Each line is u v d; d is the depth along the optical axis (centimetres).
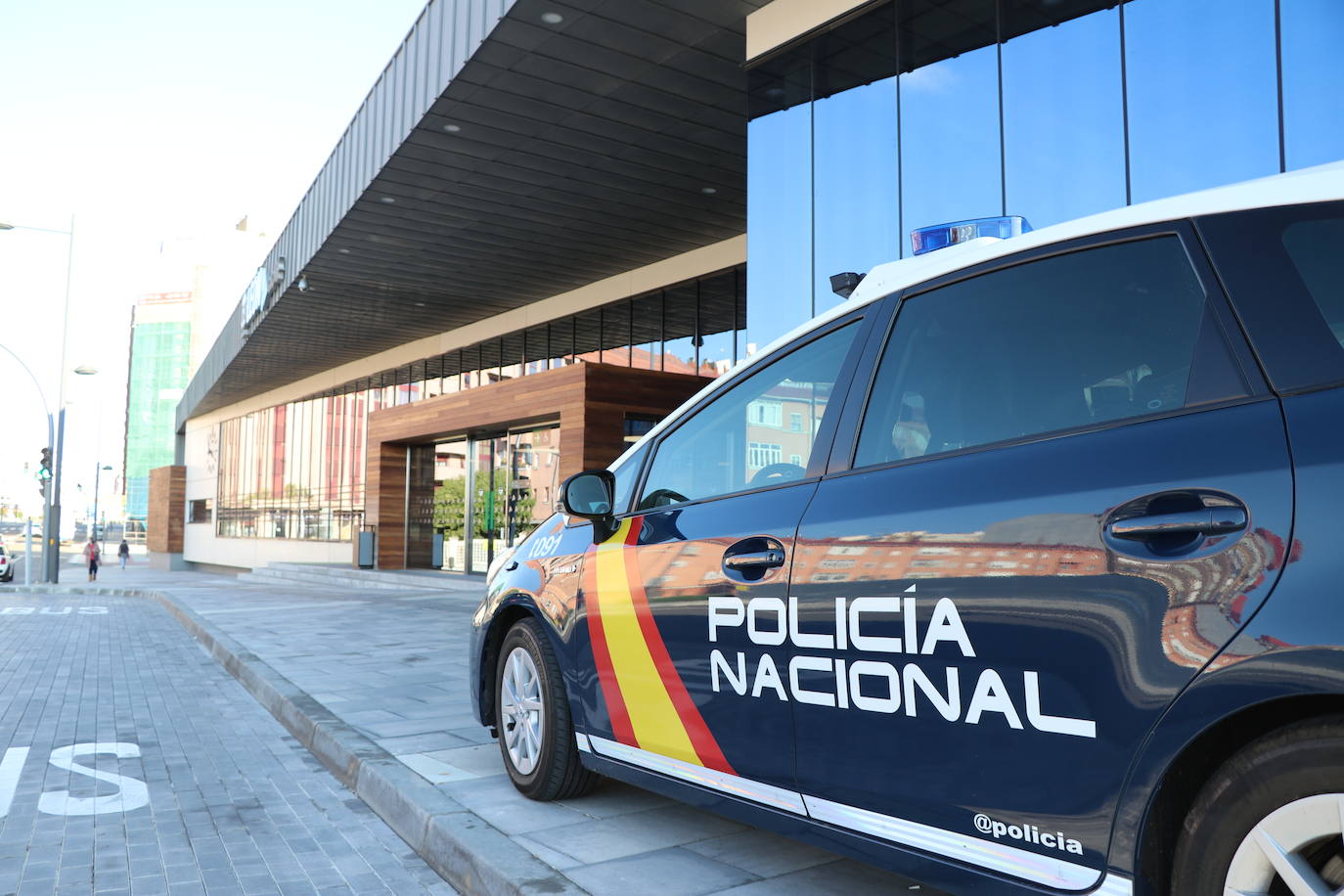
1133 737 178
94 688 819
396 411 2294
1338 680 150
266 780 498
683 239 1680
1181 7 695
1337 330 170
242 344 2659
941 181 834
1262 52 652
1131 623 180
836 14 888
